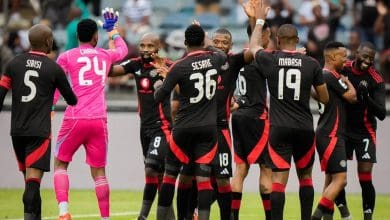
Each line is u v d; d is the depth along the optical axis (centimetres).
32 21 6100
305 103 3162
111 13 3553
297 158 3238
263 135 3538
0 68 5500
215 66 3183
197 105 3173
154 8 6700
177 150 3212
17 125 3167
